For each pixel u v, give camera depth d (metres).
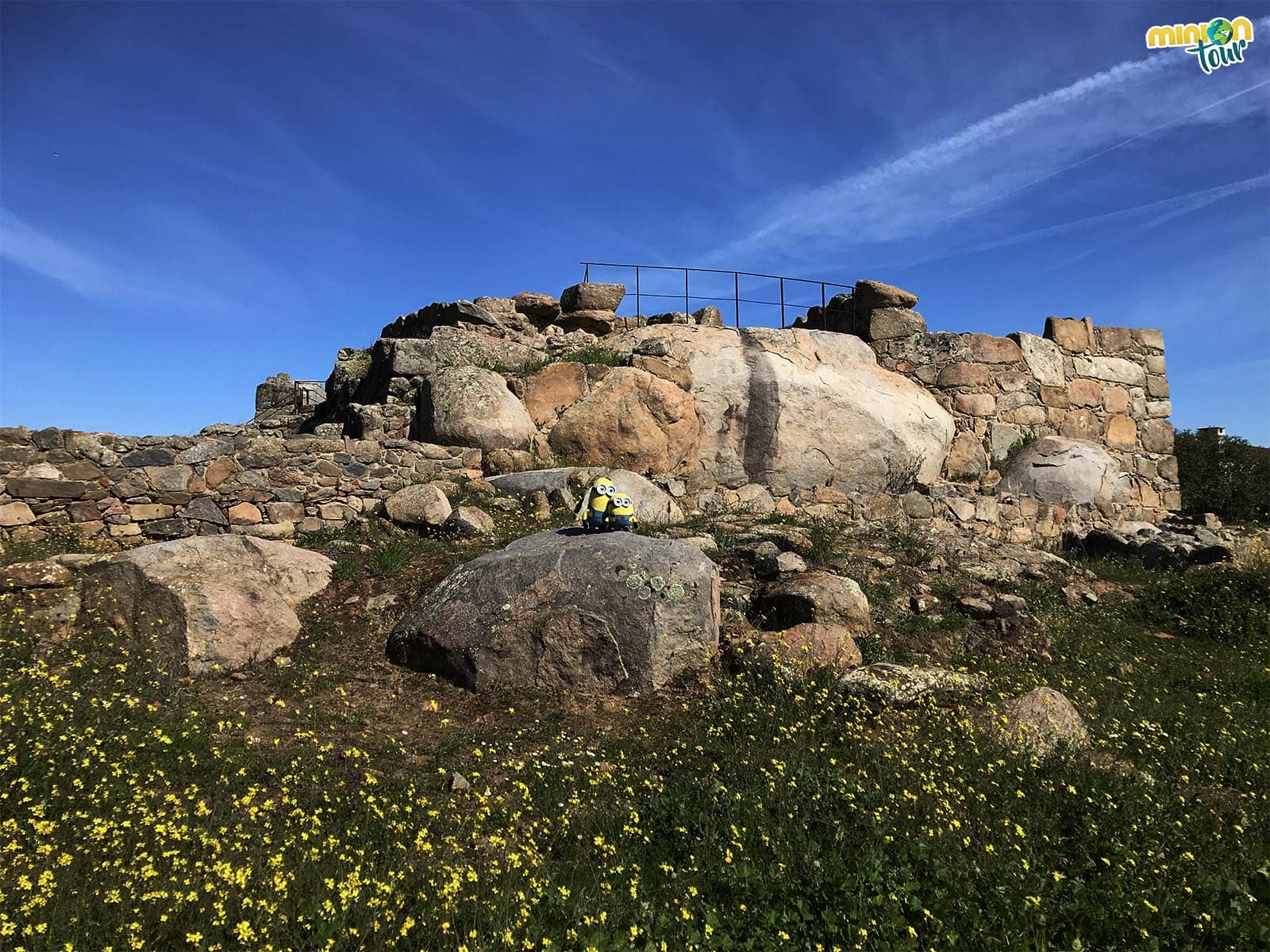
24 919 3.41
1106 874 4.26
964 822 4.72
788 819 4.71
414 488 9.95
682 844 4.50
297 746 5.49
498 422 12.16
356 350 16.42
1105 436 17.02
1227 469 20.95
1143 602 9.99
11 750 4.64
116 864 3.83
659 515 11.21
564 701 6.40
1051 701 6.17
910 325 16.12
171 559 6.92
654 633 6.57
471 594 6.98
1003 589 9.58
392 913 3.69
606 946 3.62
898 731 5.88
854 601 7.73
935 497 14.11
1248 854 4.57
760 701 6.23
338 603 7.86
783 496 13.62
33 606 6.73
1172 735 6.33
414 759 5.54
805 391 13.98
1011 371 16.31
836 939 3.79
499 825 4.74
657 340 13.97
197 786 4.75
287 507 10.30
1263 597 9.65
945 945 3.76
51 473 9.33
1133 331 17.70
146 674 6.21
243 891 3.72
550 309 15.88
